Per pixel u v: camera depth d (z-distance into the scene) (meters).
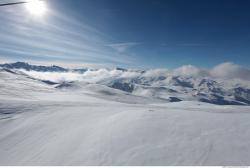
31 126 18.64
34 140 15.80
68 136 15.20
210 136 12.19
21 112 23.31
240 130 12.84
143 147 11.60
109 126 15.45
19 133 17.50
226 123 14.35
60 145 13.90
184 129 13.47
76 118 19.56
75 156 11.98
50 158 12.42
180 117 16.08
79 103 31.31
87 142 13.42
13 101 29.41
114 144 12.40
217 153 10.30
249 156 9.82
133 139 12.66
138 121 15.39
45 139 15.63
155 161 10.18
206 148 10.84
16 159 13.32
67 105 27.25
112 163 10.54
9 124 19.86
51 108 24.48
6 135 17.41
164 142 11.91
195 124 14.32
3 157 13.91
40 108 24.67
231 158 9.78
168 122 14.91
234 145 10.91
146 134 13.10
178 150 10.91
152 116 16.42
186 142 11.67
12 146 15.38
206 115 16.67
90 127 16.27
